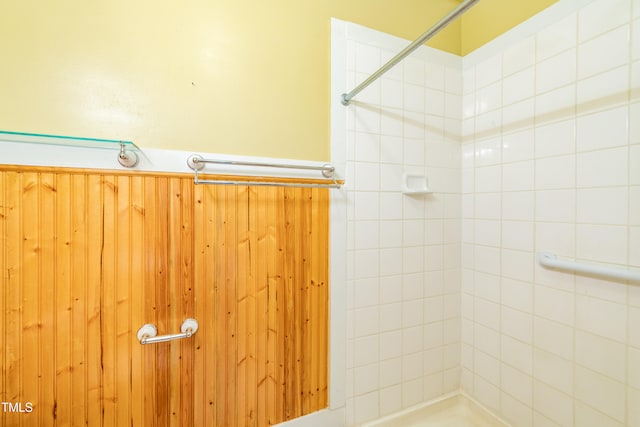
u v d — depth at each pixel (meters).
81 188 0.83
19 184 0.78
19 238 0.79
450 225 1.36
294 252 1.09
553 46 1.01
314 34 1.11
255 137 1.02
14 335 0.79
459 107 1.37
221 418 0.99
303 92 1.09
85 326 0.85
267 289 1.05
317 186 1.06
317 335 1.13
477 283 1.31
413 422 1.27
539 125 1.05
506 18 1.17
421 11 1.30
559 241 0.99
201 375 0.97
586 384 0.93
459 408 1.37
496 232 1.22
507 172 1.17
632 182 0.81
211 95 0.97
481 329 1.29
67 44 0.82
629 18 0.82
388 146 1.22
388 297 1.23
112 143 0.80
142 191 0.89
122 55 0.87
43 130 0.80
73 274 0.83
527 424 1.10
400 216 1.25
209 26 0.97
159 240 0.91
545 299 1.04
